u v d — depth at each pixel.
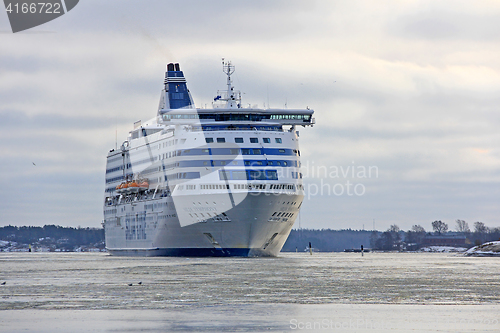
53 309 107.56
